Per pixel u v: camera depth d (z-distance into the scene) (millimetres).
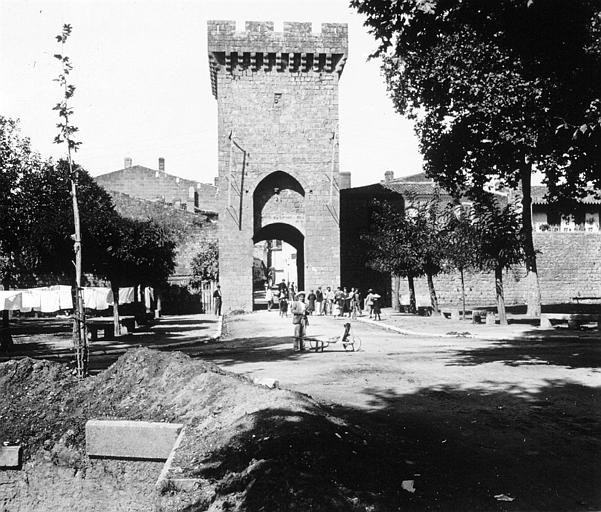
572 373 12859
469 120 15258
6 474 8898
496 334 22344
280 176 41781
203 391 9531
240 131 41031
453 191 26609
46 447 9086
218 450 7344
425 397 10781
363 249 46125
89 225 25812
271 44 40875
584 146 14188
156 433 8555
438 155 22484
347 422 8719
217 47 40500
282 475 6113
